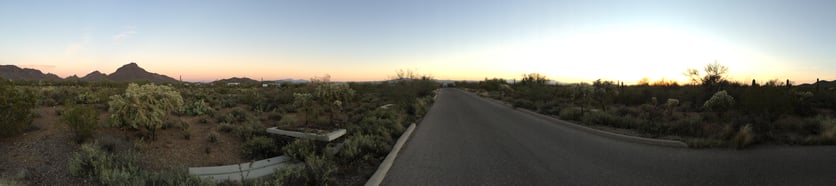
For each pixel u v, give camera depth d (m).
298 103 10.55
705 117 12.54
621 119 11.42
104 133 6.67
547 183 5.03
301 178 4.65
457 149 7.73
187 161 6.02
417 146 8.12
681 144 7.86
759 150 7.03
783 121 10.16
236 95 21.22
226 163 6.22
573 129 11.30
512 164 6.23
